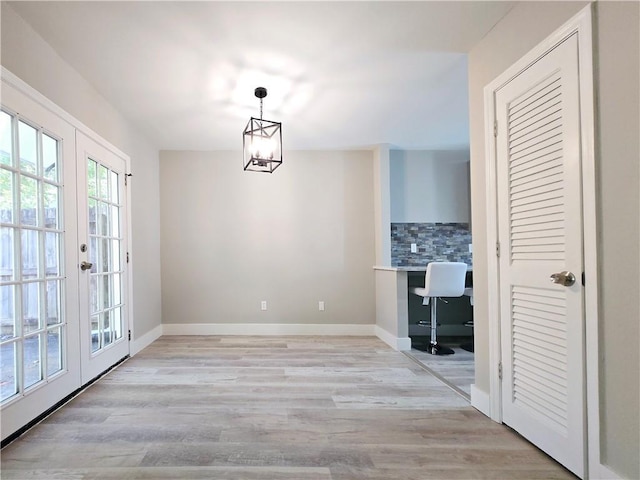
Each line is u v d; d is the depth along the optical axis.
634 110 1.27
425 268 3.79
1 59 1.83
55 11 1.93
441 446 1.81
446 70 2.63
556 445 1.65
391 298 3.97
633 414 1.29
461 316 4.60
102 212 2.98
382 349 3.80
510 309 1.96
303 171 4.62
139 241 3.77
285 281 4.58
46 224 2.20
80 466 1.63
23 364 1.96
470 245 4.80
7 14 1.87
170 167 4.52
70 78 2.48
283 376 2.89
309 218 4.61
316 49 2.34
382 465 1.65
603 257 1.40
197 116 3.43
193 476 1.56
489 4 1.91
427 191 4.79
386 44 2.29
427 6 1.93
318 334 4.56
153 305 4.20
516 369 1.93
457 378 2.87
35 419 2.04
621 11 1.32
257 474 1.58
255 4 1.90
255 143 2.83
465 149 4.75
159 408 2.26
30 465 1.64
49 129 2.21
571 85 1.54
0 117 1.85
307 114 3.42
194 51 2.34
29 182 2.04
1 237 1.84
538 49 1.73
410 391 2.57
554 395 1.66
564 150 1.58
